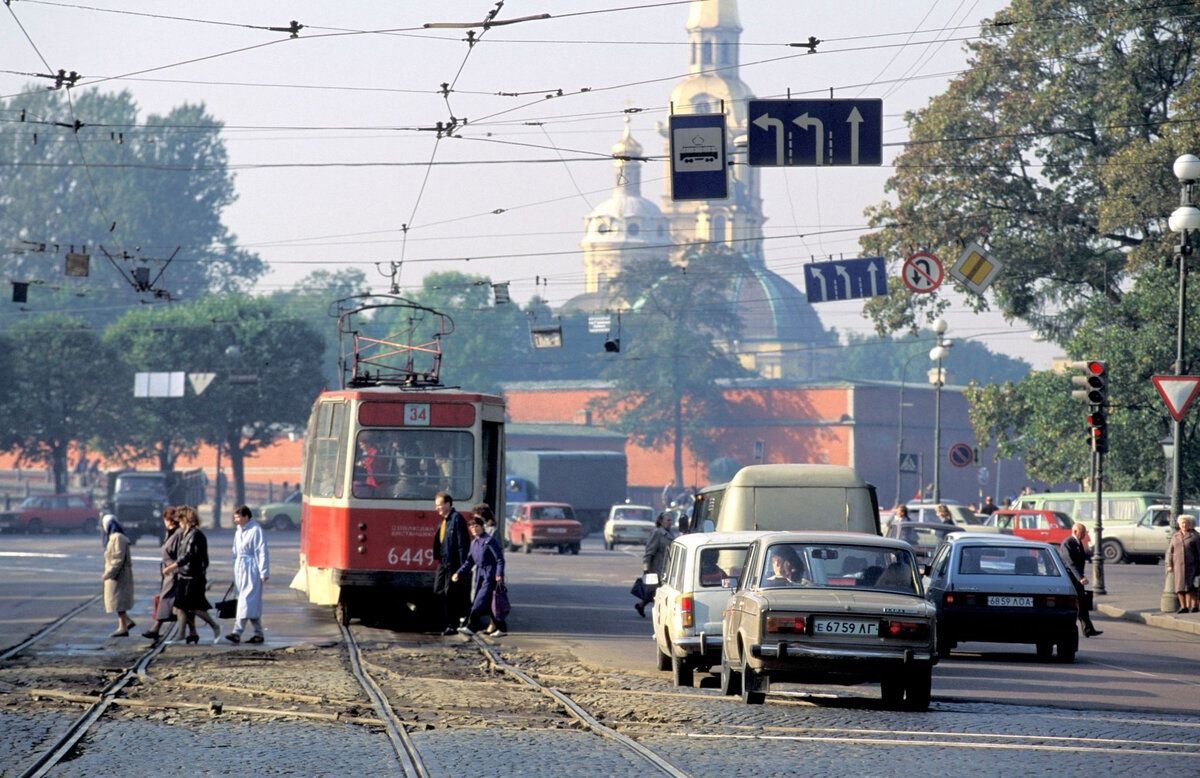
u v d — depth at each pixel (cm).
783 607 4691
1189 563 9638
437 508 7838
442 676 5791
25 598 10169
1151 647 7838
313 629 8044
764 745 3988
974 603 6775
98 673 5722
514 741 4016
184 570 7188
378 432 8225
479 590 7706
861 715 4669
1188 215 9900
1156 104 17050
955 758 3800
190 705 4694
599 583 12700
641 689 5378
